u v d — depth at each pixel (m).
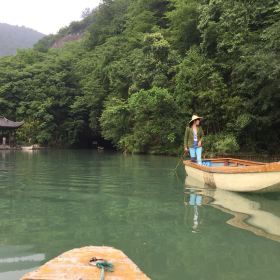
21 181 9.88
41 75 39.31
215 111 19.83
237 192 8.07
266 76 16.11
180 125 21.83
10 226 5.22
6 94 37.97
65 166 14.53
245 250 4.24
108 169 13.22
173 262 3.88
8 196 7.59
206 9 20.58
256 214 5.96
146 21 33.84
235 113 19.05
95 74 34.91
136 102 22.48
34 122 36.31
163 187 8.86
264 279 3.49
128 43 33.75
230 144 17.95
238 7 17.83
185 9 25.16
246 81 17.59
